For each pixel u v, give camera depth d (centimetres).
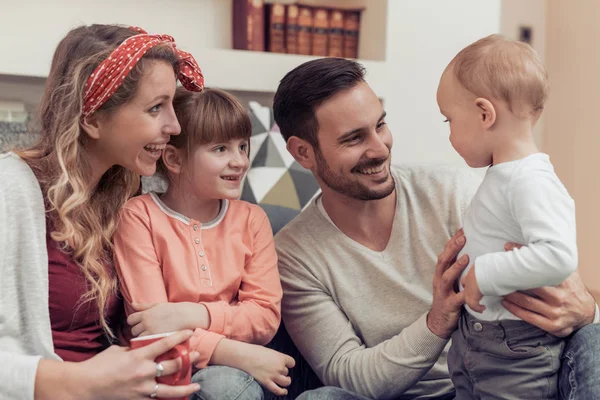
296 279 155
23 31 242
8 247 119
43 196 126
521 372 118
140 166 132
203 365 127
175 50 137
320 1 296
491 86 118
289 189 201
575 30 343
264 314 138
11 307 119
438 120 288
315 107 148
